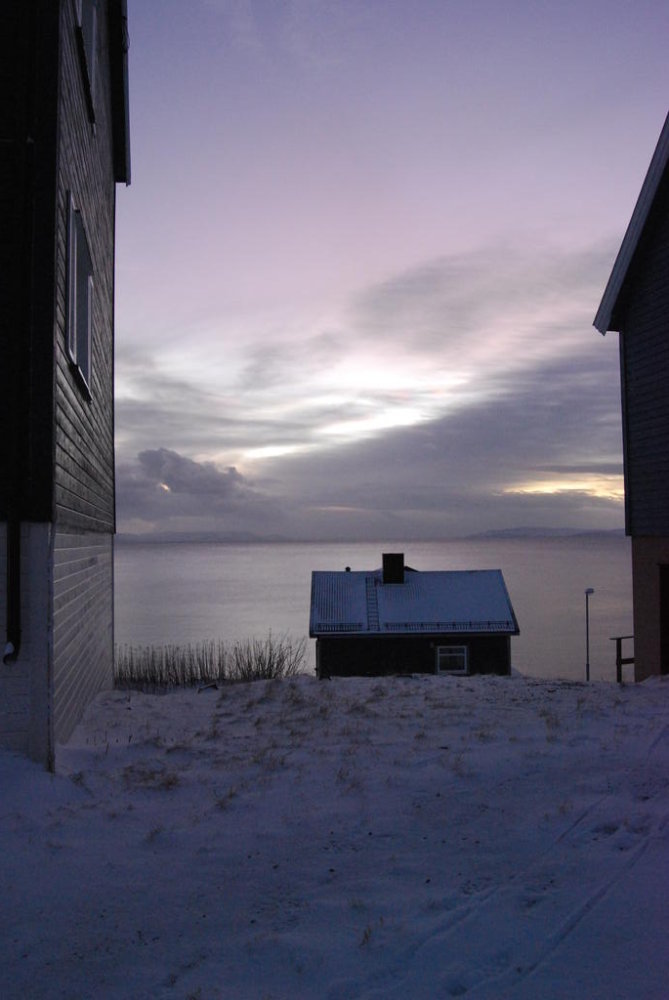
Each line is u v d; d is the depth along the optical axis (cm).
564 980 378
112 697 1350
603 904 451
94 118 1234
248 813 655
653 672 1538
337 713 1055
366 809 647
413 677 1434
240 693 1355
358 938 435
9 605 770
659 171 1476
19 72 796
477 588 3198
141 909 493
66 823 637
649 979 374
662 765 718
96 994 402
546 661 5981
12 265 782
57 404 827
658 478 1518
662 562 1512
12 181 786
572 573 19075
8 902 504
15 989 410
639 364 1583
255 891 509
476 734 879
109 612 1681
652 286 1539
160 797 714
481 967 396
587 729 879
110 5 1491
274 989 392
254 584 16912
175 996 393
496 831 583
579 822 586
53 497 792
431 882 503
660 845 530
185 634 7412
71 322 933
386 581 3269
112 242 1767
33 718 768
